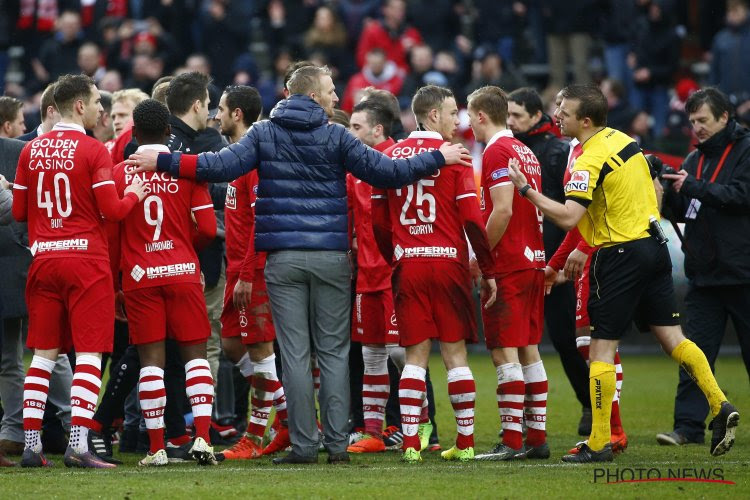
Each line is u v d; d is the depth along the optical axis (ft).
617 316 77.97
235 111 88.84
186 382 79.36
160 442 79.46
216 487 67.67
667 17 189.98
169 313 78.84
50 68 196.65
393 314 87.40
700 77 207.10
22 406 86.02
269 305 83.71
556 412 112.88
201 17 206.39
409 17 205.57
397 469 75.25
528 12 211.20
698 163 93.15
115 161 92.12
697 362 78.64
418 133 81.30
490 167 80.12
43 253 77.36
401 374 87.20
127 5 215.10
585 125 79.36
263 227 78.64
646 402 118.01
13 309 84.84
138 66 184.85
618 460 79.61
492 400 120.16
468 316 80.28
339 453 79.36
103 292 77.51
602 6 194.59
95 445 80.94
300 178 78.54
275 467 77.20
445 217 79.41
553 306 96.89
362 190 88.99
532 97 96.17
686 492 66.59
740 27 176.55
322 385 79.61
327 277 78.69
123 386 81.87
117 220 76.38
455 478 71.00
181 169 77.46
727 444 77.36
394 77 181.98
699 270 90.94
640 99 192.24
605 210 78.18
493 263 79.46
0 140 87.30
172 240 78.95
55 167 77.00
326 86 79.97
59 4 212.43
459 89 187.83
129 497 64.49
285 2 212.43
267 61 222.07
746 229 89.81
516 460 80.28
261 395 85.20
